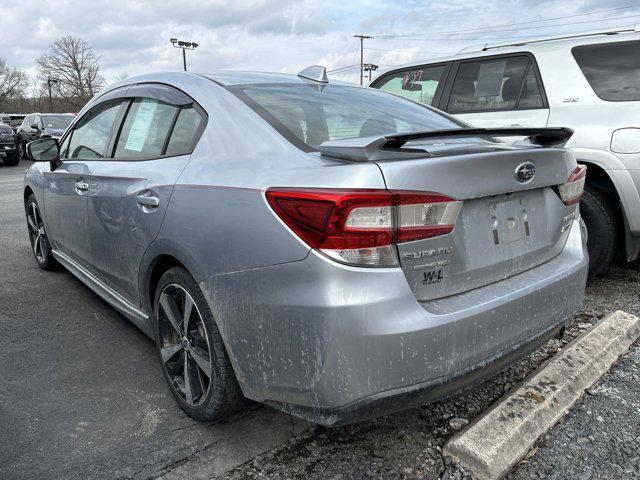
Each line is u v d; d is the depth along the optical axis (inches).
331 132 90.3
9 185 461.1
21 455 86.2
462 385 75.4
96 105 140.5
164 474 82.2
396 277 68.1
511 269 84.2
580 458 85.2
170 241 89.5
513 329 79.8
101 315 143.9
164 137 103.8
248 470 83.3
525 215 86.9
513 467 83.4
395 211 67.6
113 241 113.3
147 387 107.7
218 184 81.7
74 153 144.6
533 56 176.6
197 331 91.0
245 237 74.7
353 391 67.5
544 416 92.1
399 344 67.4
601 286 159.6
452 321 70.9
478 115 187.2
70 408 100.0
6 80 2805.1
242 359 78.0
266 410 99.3
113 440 90.4
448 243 73.2
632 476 81.2
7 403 101.4
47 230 166.9
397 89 222.2
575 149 153.3
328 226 66.5
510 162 79.7
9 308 149.3
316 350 67.9
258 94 97.7
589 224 154.9
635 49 157.6
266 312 72.5
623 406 98.6
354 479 81.1
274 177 74.7
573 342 115.4
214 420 91.6
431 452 86.8
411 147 79.0
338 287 66.6
